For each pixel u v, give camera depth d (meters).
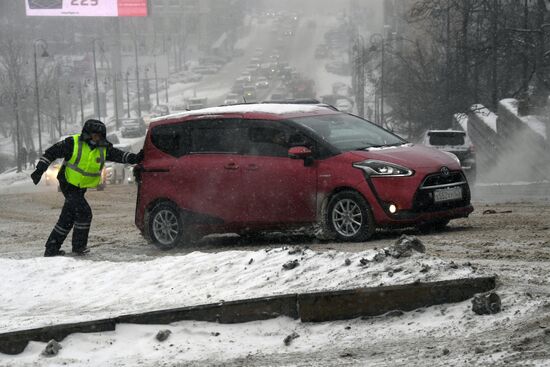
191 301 13.59
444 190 20.39
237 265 15.21
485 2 86.25
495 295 11.31
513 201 34.66
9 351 11.73
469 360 9.72
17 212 40.69
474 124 85.56
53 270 17.25
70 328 11.94
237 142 21.80
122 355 11.34
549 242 18.06
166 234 22.70
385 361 10.11
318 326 11.80
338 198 20.34
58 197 51.47
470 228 21.75
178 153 22.62
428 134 51.34
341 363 10.23
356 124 22.05
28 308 15.03
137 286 15.29
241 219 21.53
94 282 16.06
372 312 11.81
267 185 21.14
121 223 31.75
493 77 84.12
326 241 20.97
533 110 67.31
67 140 21.70
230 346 11.40
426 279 12.18
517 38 80.50
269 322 12.09
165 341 11.72
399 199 19.83
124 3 190.00
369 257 13.66
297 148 20.66
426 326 11.19
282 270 14.10
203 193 22.08
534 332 10.38
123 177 76.38
